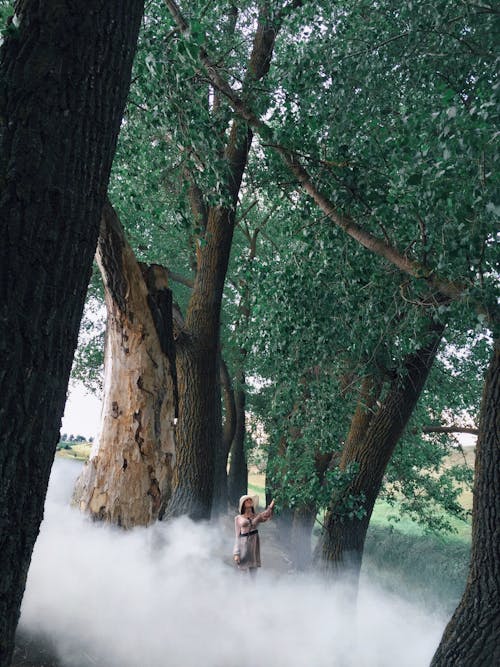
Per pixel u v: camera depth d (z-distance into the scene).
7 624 2.42
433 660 6.27
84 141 2.57
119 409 7.50
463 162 5.55
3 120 2.43
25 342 2.32
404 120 6.11
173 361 7.58
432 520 20.47
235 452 23.23
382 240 7.42
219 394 17.38
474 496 6.37
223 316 20.62
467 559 20.00
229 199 8.09
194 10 8.32
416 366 11.26
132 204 9.23
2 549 2.33
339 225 7.90
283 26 10.48
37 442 2.39
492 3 6.86
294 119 8.20
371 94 8.08
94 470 7.62
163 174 9.20
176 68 6.82
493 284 6.00
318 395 11.50
